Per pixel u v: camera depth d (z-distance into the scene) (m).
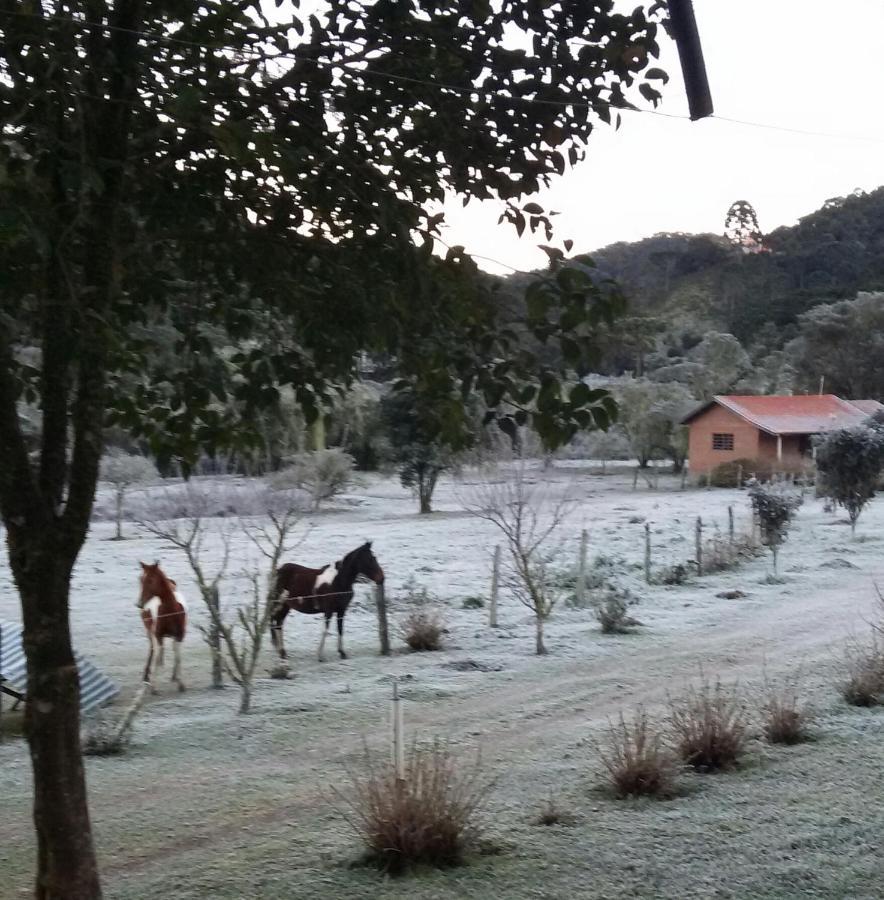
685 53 5.35
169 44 4.77
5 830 7.00
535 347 4.75
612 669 12.37
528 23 4.78
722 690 10.77
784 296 112.06
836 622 15.55
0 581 21.41
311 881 5.77
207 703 10.95
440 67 4.95
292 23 4.93
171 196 5.25
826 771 7.53
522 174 5.13
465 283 4.80
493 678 11.94
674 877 5.55
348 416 41.69
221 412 6.98
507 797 7.24
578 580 18.28
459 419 5.19
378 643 14.62
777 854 5.82
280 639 13.30
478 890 5.50
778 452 56.84
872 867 5.55
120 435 13.73
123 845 6.56
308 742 9.21
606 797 7.16
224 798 7.52
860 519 34.41
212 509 34.03
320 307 5.50
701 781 7.49
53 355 4.33
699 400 73.62
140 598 12.10
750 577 21.12
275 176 5.16
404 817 5.98
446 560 25.27
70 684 4.41
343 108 5.07
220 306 5.79
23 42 4.05
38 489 4.33
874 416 56.84
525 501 24.89
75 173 3.77
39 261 4.31
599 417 4.40
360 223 5.21
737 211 144.12
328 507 41.34
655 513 37.75
